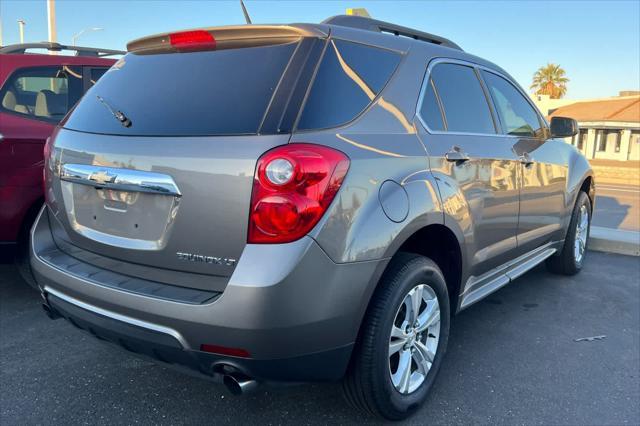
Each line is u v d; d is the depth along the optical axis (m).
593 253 6.14
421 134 2.80
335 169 2.13
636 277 5.17
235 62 2.45
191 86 2.45
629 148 40.62
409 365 2.67
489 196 3.25
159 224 2.26
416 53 3.02
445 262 3.11
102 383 3.02
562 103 49.34
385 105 2.63
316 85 2.30
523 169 3.71
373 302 2.40
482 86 3.63
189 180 2.15
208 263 2.12
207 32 2.56
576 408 2.83
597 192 17.25
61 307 2.52
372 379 2.41
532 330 3.85
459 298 3.12
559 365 3.31
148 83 2.61
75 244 2.65
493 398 2.91
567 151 4.66
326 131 2.24
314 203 2.05
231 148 2.11
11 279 4.77
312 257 2.05
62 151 2.68
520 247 3.84
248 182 2.04
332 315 2.13
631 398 2.94
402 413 2.62
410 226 2.45
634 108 41.34
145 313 2.15
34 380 3.04
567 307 4.33
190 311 2.05
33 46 4.70
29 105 4.11
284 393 2.94
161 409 2.77
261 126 2.14
